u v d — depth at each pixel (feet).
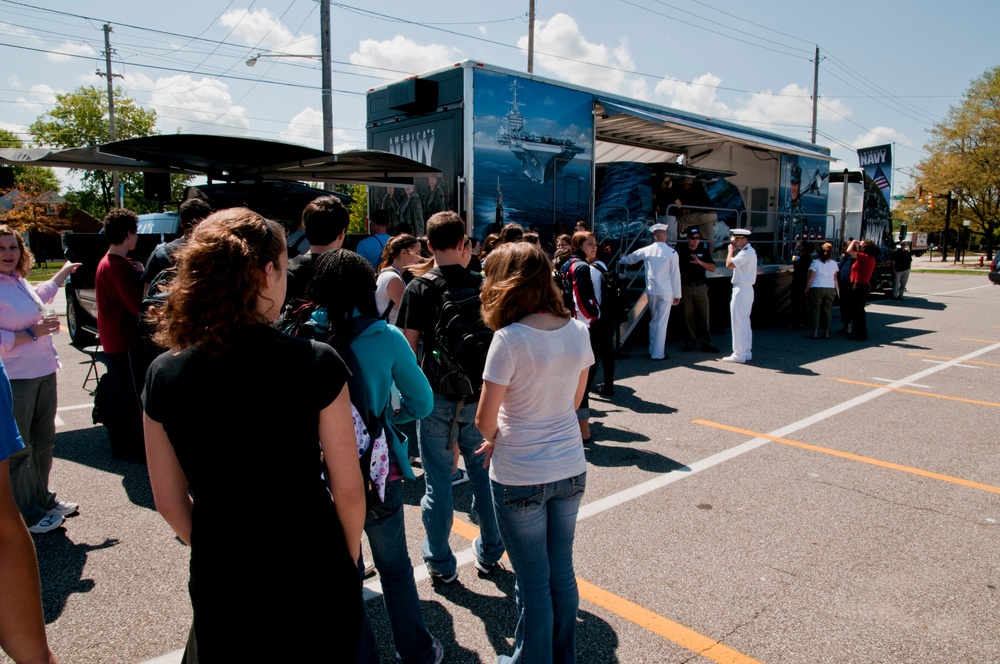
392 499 7.89
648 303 29.94
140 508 13.57
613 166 34.88
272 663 4.83
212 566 4.84
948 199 140.56
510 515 7.54
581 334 7.79
